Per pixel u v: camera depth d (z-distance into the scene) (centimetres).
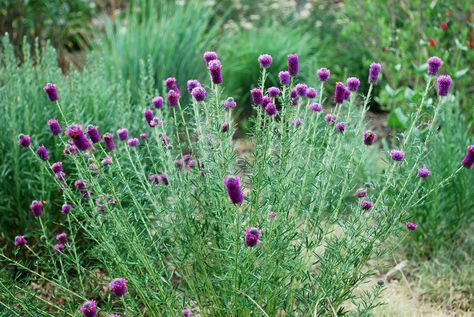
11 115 98
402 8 153
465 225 107
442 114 108
